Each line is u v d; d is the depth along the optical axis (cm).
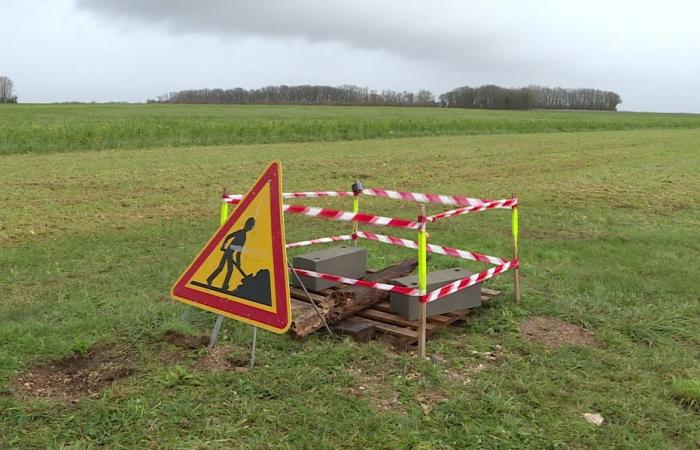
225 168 1819
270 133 3116
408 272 636
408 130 3828
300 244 639
